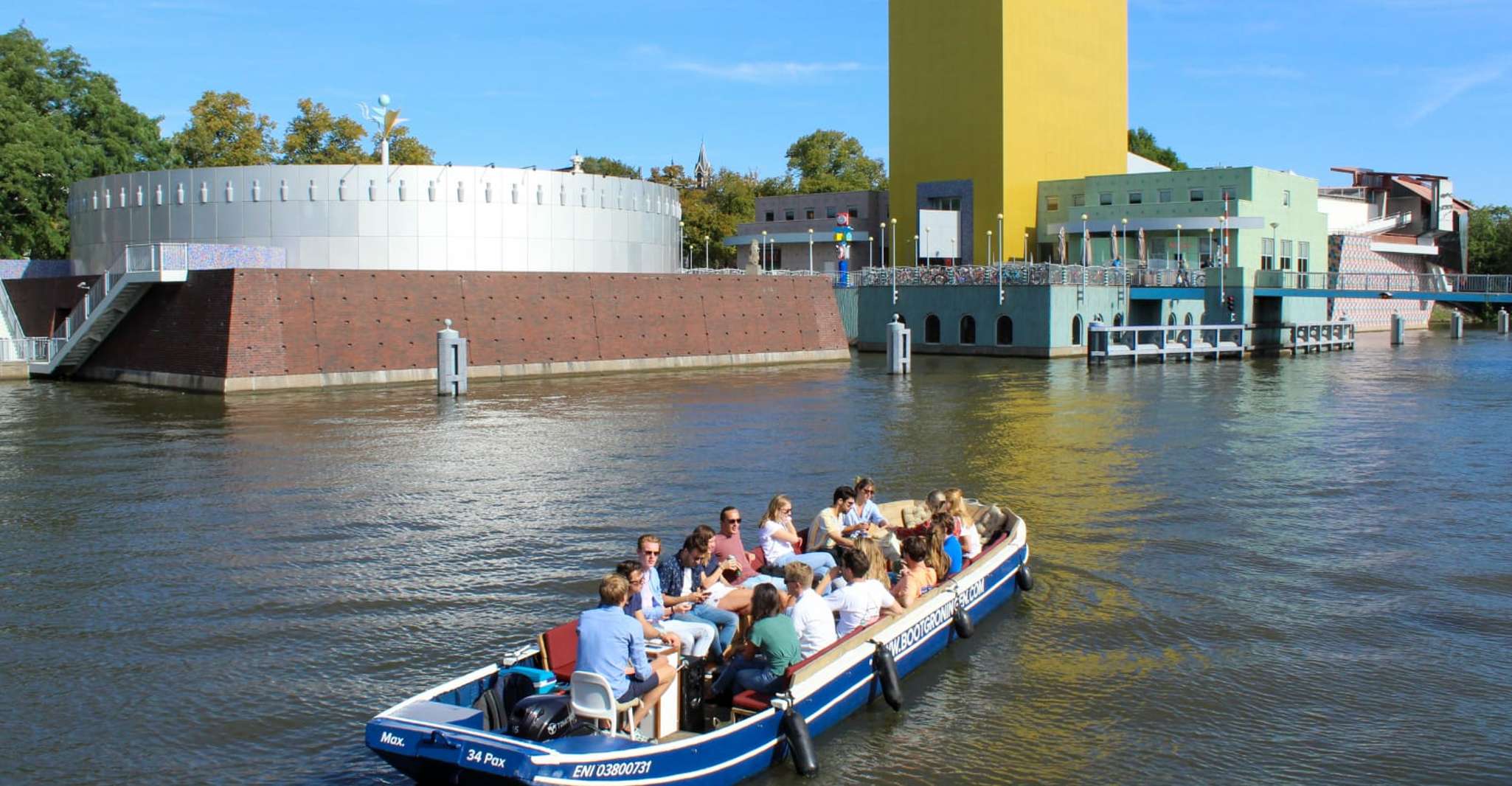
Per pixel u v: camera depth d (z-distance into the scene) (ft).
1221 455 108.27
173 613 60.13
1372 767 42.39
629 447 112.68
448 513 82.74
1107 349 228.84
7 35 278.46
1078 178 302.04
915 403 153.79
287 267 188.24
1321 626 57.88
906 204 311.06
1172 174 292.61
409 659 53.31
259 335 169.07
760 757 41.78
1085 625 58.03
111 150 284.41
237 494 89.71
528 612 60.08
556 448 112.27
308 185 192.75
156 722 46.57
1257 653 54.03
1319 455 108.47
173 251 173.99
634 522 79.82
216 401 154.10
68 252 271.08
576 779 36.42
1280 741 44.55
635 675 41.32
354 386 174.81
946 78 301.63
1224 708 47.67
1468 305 477.77
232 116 303.48
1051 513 82.79
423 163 319.68
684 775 38.88
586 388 174.91
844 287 280.72
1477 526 78.89
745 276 231.50
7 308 212.64
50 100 283.79
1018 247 299.38
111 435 120.67
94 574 67.51
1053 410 145.18
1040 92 302.04
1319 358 253.65
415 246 196.24
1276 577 66.33
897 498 87.51
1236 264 286.87
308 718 46.85
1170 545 73.61
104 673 51.80
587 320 205.46
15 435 120.57
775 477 96.22
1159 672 51.60
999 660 53.16
